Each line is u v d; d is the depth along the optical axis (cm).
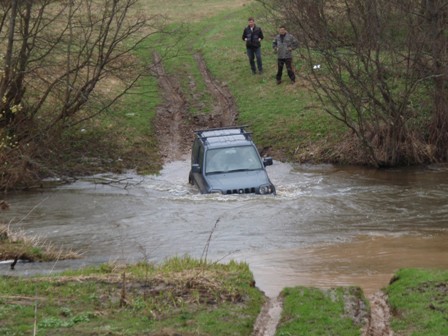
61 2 2852
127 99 3631
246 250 1730
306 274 1503
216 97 3731
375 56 2823
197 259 1560
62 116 2817
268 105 3456
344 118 2803
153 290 1272
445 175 2650
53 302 1216
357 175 2689
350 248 1731
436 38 2781
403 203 2239
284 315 1167
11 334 1059
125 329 1085
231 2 5931
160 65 4222
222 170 2384
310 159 2916
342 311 1180
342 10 2816
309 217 2069
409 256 1642
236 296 1252
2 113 2717
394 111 2795
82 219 2125
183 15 5472
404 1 2728
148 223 2042
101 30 2814
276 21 3341
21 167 2639
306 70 3562
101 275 1382
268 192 2325
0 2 2803
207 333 1080
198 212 2136
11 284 1326
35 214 2214
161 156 3053
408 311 1170
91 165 2895
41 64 2800
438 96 2852
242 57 4262
